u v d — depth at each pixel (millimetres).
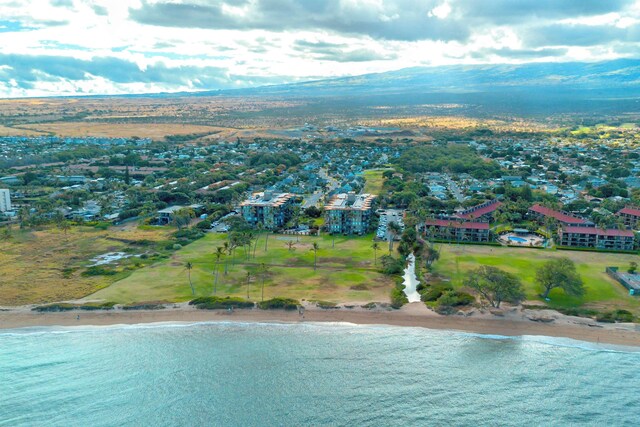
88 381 130125
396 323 159875
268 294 177250
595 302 168875
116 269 199875
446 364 138250
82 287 182750
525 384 129625
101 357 141125
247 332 155250
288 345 147750
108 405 121062
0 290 179625
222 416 117562
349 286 184625
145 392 126062
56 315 163375
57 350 144750
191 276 192875
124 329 156500
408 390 127062
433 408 120625
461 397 124688
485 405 121812
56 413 118188
